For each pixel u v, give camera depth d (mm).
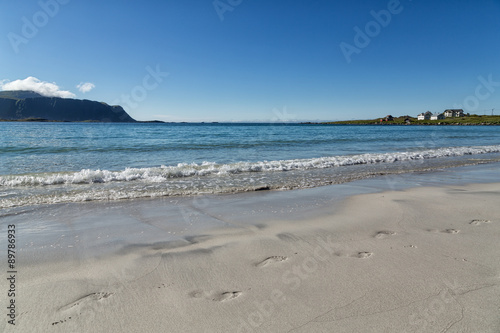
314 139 32219
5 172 10688
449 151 19578
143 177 9719
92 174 9547
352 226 5191
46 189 8023
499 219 5516
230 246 4273
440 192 8008
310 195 7770
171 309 2713
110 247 4219
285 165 12461
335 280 3236
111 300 2859
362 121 199875
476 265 3590
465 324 2465
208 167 11547
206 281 3248
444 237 4594
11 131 42250
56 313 2646
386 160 15297
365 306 2738
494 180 10148
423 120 140125
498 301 2803
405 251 4043
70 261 3752
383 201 7004
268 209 6371
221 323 2504
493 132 54281
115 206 6539
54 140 27172
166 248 4191
